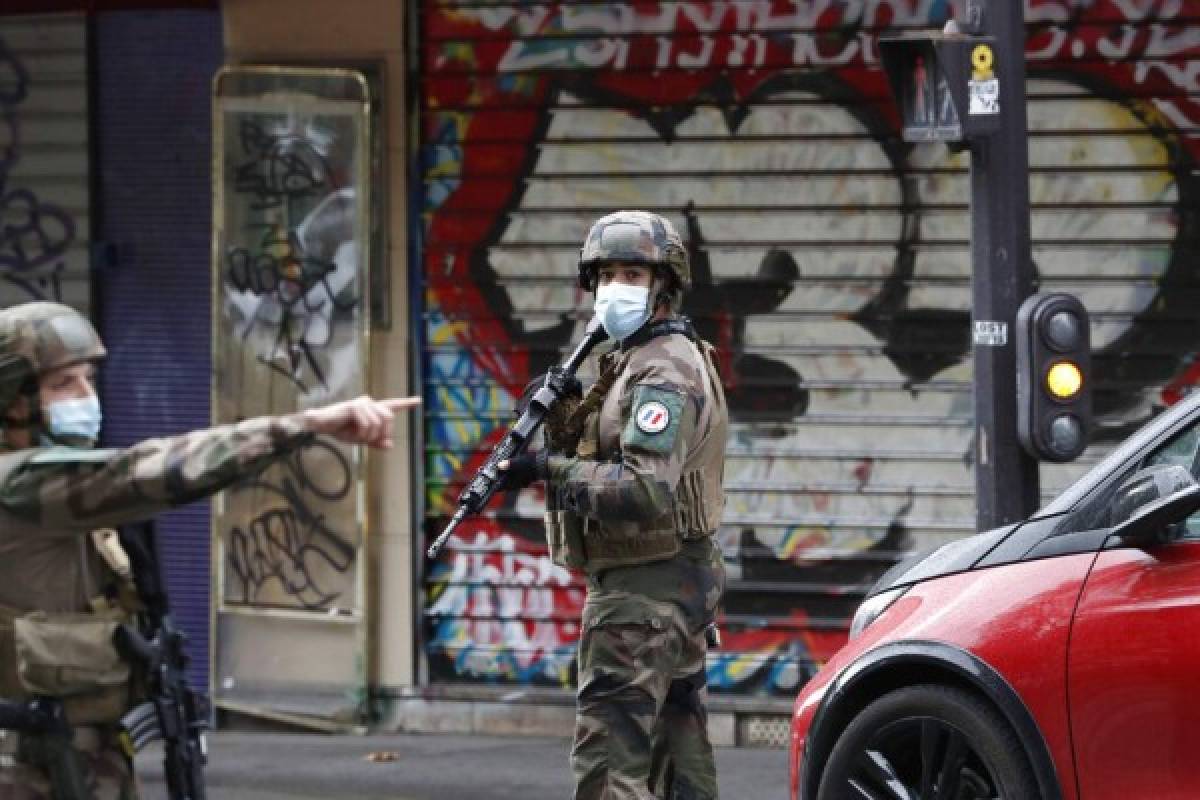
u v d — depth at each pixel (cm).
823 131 1798
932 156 1780
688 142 1823
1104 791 1112
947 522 1797
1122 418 1761
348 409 766
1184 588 1096
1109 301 1761
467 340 1872
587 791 1182
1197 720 1080
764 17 1800
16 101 1986
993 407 1454
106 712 830
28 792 824
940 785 1178
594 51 1834
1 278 1997
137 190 1969
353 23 1877
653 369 1166
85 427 835
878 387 1803
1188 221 1742
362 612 1873
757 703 1814
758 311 1819
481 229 1866
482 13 1852
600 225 1191
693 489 1180
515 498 1864
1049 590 1141
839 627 1809
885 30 1780
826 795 1220
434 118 1870
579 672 1198
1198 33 1730
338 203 1878
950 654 1159
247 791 1678
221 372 1917
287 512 1898
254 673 1920
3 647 818
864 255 1798
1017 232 1446
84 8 1966
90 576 834
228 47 1912
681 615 1183
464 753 1806
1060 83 1753
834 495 1812
